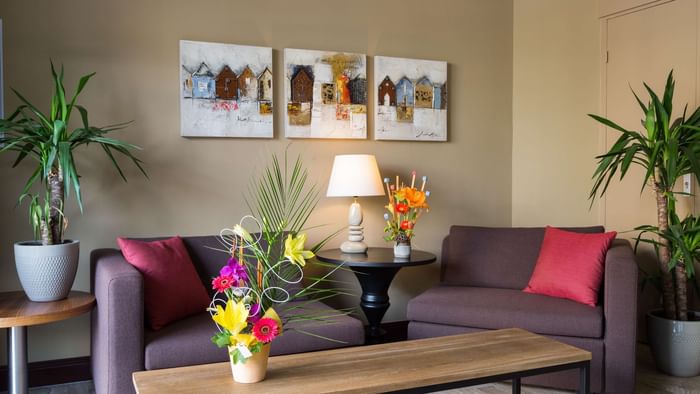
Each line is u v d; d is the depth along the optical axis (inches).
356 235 140.6
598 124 162.7
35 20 120.0
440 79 162.1
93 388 120.5
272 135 141.0
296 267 80.9
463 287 141.7
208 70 133.9
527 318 117.0
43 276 100.0
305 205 146.5
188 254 118.6
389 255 134.8
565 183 167.5
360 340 106.0
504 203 175.5
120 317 92.2
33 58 119.9
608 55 160.6
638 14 152.7
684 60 142.3
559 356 84.3
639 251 153.9
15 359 96.4
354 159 137.7
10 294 108.1
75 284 124.0
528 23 172.7
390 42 157.2
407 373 76.5
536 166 171.9
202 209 135.5
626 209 156.8
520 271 139.9
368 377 75.0
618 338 111.2
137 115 128.9
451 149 166.7
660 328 127.1
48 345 122.3
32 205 103.9
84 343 125.3
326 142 149.0
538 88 171.3
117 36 126.9
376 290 134.5
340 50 150.3
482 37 170.7
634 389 115.6
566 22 166.9
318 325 103.7
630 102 155.3
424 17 161.8
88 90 124.5
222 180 137.4
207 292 119.5
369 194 136.0
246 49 137.5
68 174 97.1
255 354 72.1
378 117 154.1
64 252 101.7
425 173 162.9
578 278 123.3
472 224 170.1
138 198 129.3
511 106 175.9
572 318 113.9
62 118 104.5
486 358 83.3
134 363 93.0
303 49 145.0
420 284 162.1
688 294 143.1
